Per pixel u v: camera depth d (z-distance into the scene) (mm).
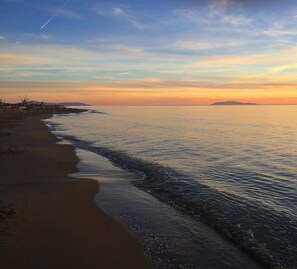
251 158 23672
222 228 10086
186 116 107188
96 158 22922
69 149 26516
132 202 12641
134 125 60531
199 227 10258
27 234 8961
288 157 24344
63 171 17938
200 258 8242
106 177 16938
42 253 7914
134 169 19281
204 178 16891
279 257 8234
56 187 14180
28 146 27594
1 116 79875
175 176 17266
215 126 58625
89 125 60906
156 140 34875
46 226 9625
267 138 38312
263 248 8719
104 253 8164
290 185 15562
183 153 25578
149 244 8898
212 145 31062
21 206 11383
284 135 42125
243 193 13984
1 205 11414
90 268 7387
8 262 7375
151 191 14328
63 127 55625
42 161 20594
